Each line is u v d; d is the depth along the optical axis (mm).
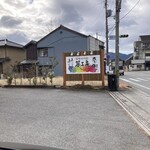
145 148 5520
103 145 5703
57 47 40281
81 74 18797
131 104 11617
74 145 5695
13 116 8922
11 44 42406
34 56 41031
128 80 28859
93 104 11664
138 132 6805
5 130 6996
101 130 7000
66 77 19125
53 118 8578
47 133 6676
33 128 7211
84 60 18703
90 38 40438
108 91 17031
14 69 27812
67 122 7984
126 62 92812
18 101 12602
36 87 19703
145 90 17734
